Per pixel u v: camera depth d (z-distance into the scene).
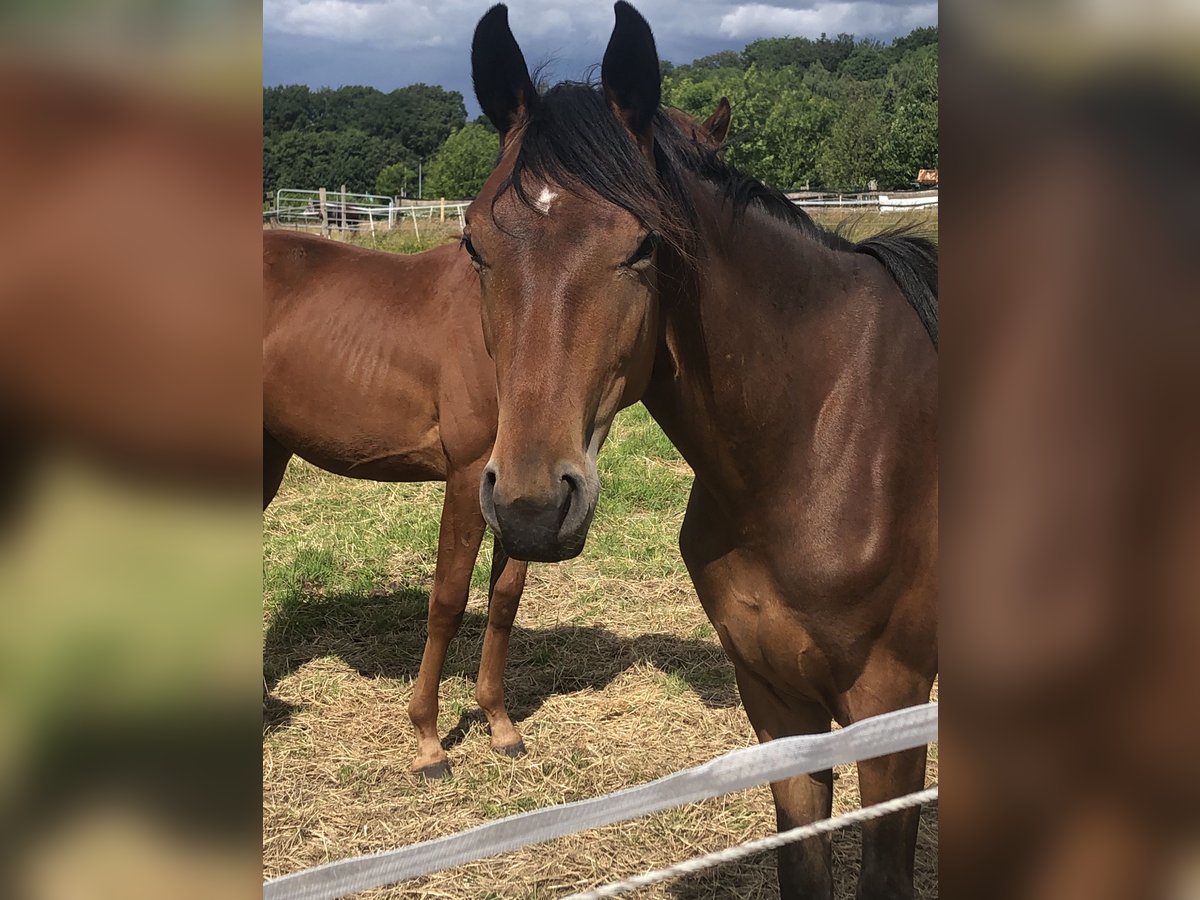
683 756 3.22
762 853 2.68
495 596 3.22
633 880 1.08
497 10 1.68
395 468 3.39
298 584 4.52
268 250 3.49
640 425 6.99
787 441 1.63
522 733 3.40
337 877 0.98
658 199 1.46
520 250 1.42
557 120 1.47
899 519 1.62
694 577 1.86
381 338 3.22
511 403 1.39
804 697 1.86
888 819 1.73
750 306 1.61
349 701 3.63
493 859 2.68
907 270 1.77
